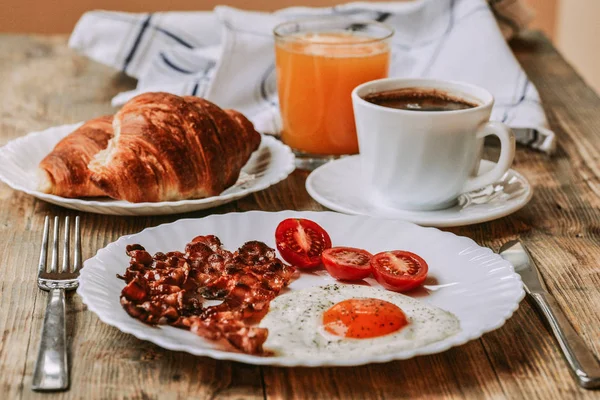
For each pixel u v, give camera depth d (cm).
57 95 205
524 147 175
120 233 131
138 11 376
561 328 98
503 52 196
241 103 192
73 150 141
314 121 164
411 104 143
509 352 97
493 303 100
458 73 196
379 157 136
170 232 119
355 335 91
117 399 87
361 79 161
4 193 145
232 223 123
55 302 101
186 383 90
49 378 88
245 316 97
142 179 134
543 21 411
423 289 107
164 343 88
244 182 148
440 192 137
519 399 88
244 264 110
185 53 210
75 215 137
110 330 100
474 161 138
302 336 92
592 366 90
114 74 226
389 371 93
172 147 136
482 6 211
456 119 130
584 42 369
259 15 207
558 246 128
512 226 136
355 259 112
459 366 94
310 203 146
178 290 101
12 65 229
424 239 119
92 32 222
